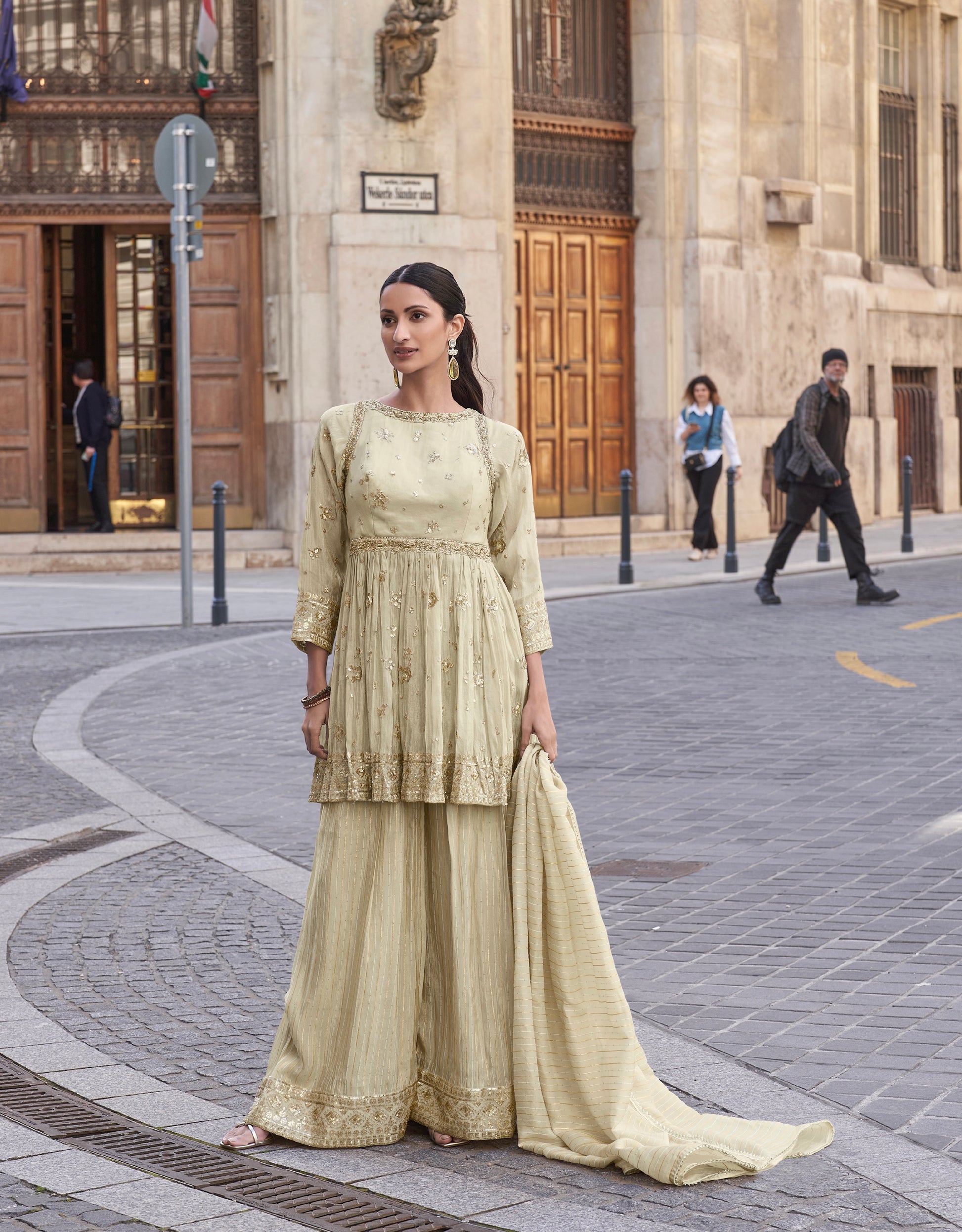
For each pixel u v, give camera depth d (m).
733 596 15.23
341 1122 3.78
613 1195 3.52
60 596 15.99
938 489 27.66
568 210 21.02
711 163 21.70
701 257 21.58
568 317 21.19
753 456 22.23
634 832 6.86
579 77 21.17
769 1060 4.27
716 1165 3.56
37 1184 3.58
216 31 18.84
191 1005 4.85
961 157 27.98
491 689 3.79
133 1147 3.80
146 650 12.48
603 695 10.21
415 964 3.83
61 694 10.54
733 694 10.12
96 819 7.26
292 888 6.14
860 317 24.50
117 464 19.73
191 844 6.80
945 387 27.69
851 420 24.12
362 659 3.81
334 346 18.78
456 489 3.80
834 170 23.94
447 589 3.79
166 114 19.16
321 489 3.87
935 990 4.80
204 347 19.48
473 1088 3.77
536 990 3.76
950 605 14.31
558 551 19.88
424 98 18.83
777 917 5.59
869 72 25.50
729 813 7.13
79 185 19.14
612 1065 3.73
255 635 13.11
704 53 21.56
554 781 3.79
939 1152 3.71
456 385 4.00
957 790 7.44
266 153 19.08
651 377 21.62
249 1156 3.75
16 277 19.17
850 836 6.67
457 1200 3.50
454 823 3.78
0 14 18.66
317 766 3.88
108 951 5.39
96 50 19.08
